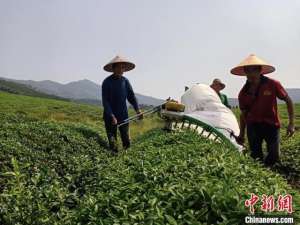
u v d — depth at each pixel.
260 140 2.57
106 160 2.39
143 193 1.52
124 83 3.48
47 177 2.20
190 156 2.00
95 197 1.55
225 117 3.08
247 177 1.66
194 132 2.84
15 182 1.59
